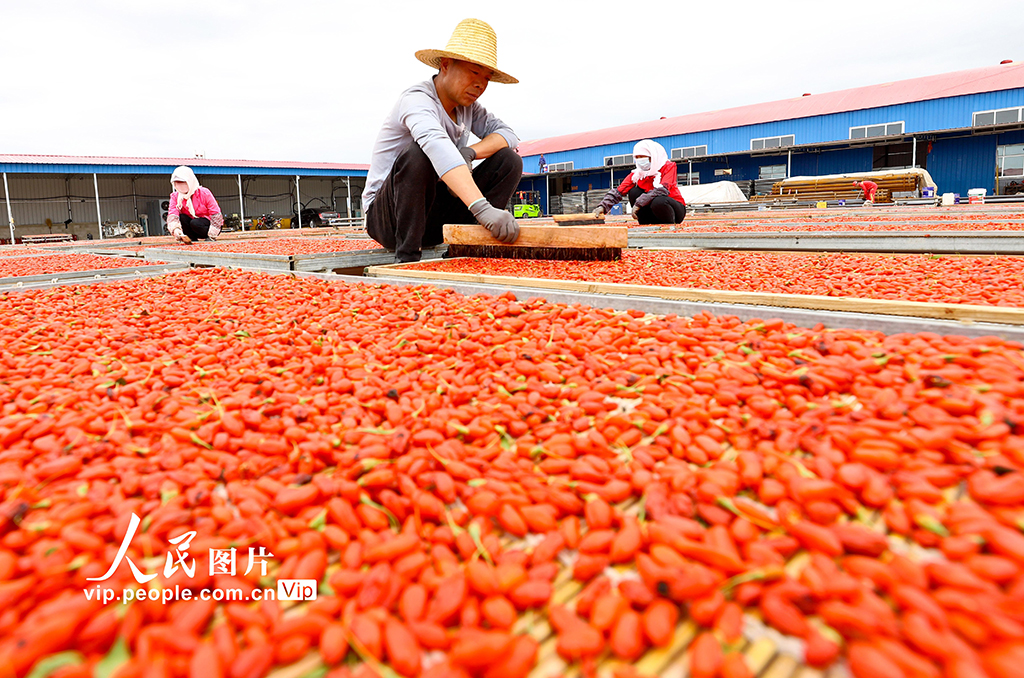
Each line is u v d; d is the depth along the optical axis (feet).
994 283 8.98
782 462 3.68
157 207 90.07
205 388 5.57
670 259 14.82
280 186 103.14
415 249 15.28
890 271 10.86
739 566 2.82
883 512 3.27
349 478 3.80
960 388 4.42
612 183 101.35
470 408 4.79
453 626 2.79
